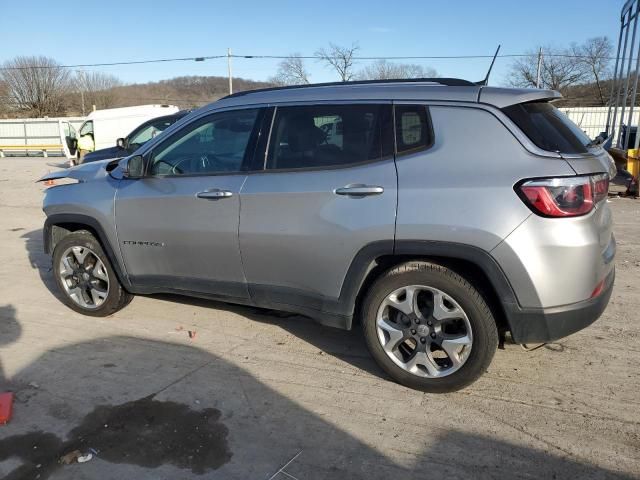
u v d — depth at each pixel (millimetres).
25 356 4062
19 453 2908
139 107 18391
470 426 3117
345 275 3477
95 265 4727
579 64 47781
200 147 4047
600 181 3137
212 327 4582
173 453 2900
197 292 4188
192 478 2709
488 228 3029
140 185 4242
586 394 3430
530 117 3160
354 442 2986
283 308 3852
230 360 3973
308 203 3514
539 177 2971
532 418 3182
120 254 4414
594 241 3033
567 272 3000
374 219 3295
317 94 3682
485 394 3453
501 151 3096
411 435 3043
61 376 3744
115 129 18141
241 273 3887
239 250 3814
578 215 2982
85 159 11008
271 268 3744
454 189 3119
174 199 4023
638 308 4855
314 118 3629
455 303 3248
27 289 5703
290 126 3705
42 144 35156
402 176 3264
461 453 2883
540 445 2936
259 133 3803
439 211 3137
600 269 3127
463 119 3211
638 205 10375
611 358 3896
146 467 2791
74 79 67312
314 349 4148
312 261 3564
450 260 3289
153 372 3797
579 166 3014
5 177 18281
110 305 4695
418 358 3428
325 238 3471
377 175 3332
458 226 3090
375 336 3525
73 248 4730
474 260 3090
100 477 2719
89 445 2971
